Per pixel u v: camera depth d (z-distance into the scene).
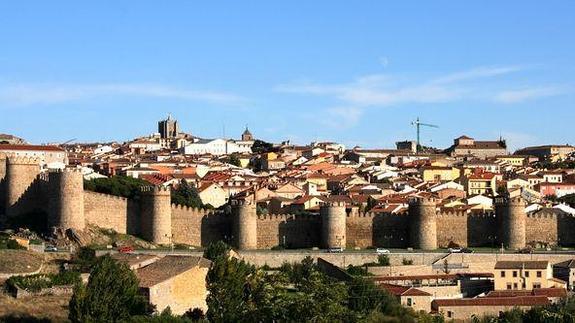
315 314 199.88
